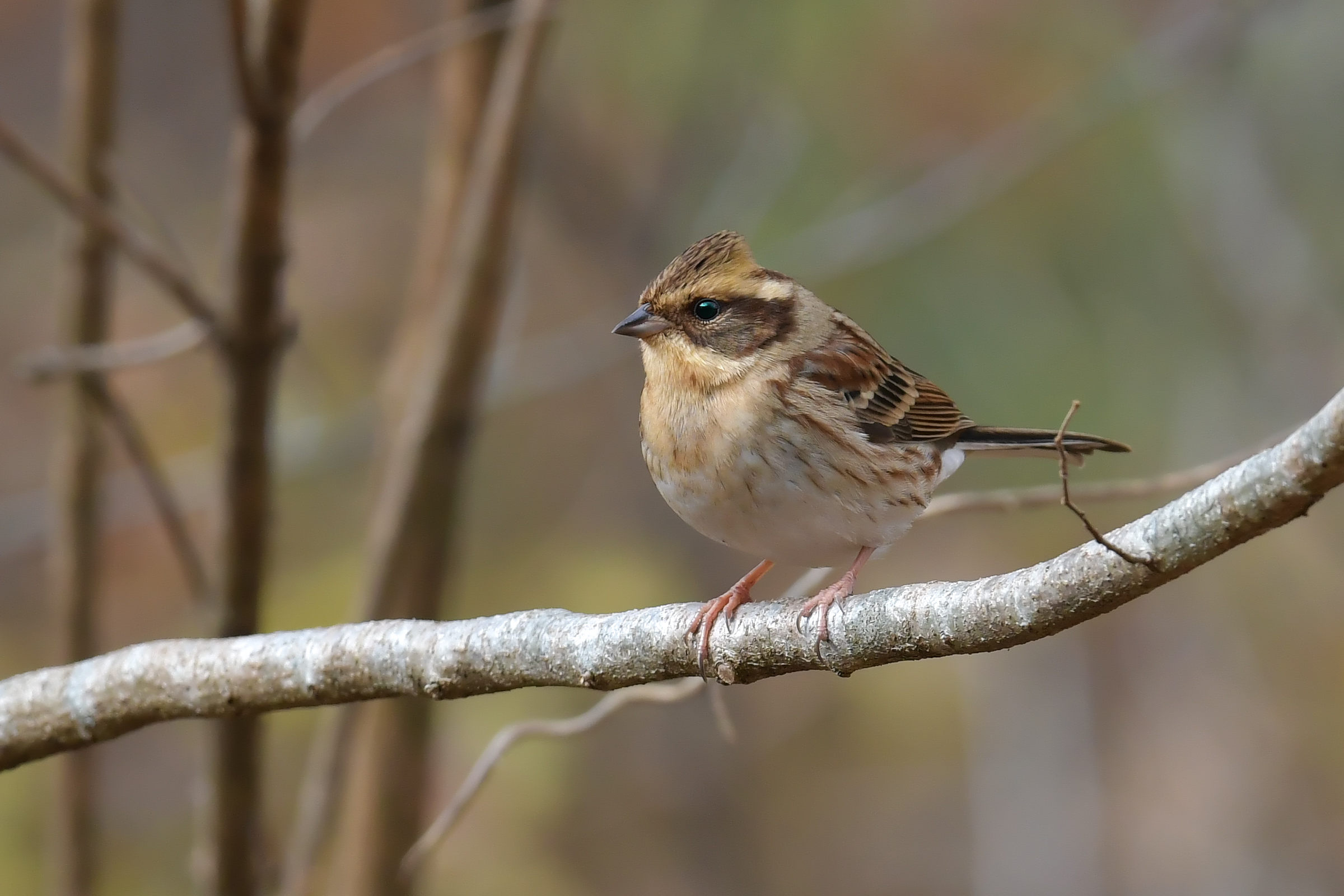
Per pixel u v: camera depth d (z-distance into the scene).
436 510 8.55
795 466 7.44
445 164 9.48
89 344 9.33
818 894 14.04
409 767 9.01
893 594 5.37
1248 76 14.08
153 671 6.29
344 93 8.23
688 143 14.19
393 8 15.01
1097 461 13.96
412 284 9.77
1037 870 13.37
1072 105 12.76
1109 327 14.00
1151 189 14.11
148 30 16.61
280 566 12.85
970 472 14.70
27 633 13.69
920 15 13.73
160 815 12.42
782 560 7.86
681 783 13.98
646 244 14.26
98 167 9.12
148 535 13.63
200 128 16.53
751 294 7.64
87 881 9.49
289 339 7.18
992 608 5.03
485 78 9.34
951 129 13.79
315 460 12.70
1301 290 13.93
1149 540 4.64
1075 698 14.27
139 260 6.93
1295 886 13.74
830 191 13.52
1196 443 13.79
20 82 16.84
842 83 13.83
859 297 13.72
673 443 7.58
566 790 11.65
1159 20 14.03
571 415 14.92
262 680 6.15
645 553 13.76
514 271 12.14
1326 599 14.87
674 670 5.74
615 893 13.47
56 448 9.54
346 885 9.05
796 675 14.67
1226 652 14.99
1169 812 14.36
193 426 13.67
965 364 13.69
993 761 13.96
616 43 13.79
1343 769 14.38
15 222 15.82
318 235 14.97
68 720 6.39
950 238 13.91
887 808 14.41
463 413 8.47
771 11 13.69
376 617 8.38
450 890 10.90
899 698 14.42
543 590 13.23
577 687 5.89
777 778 14.40
